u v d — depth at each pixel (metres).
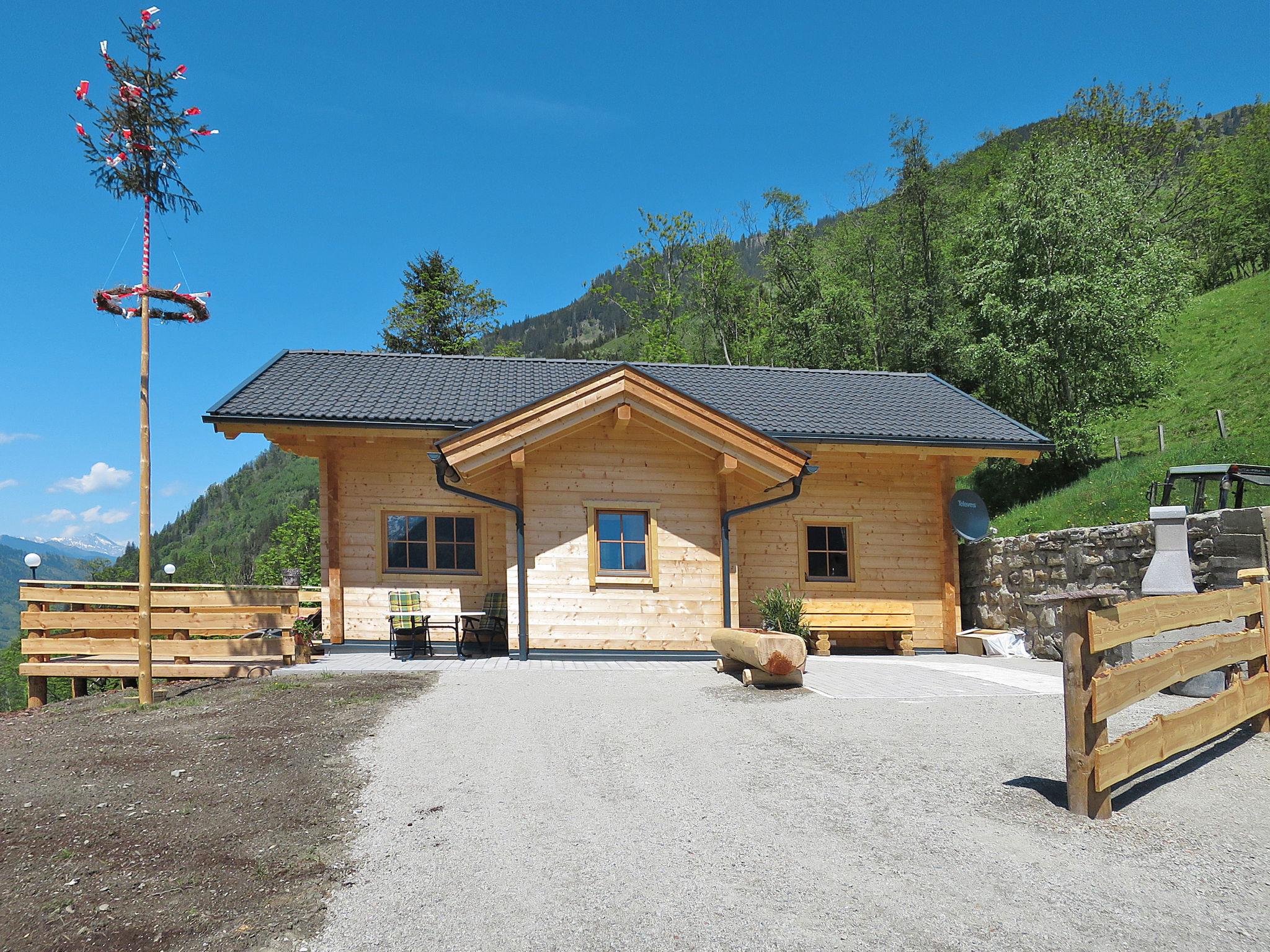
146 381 9.43
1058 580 12.75
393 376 15.84
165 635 12.34
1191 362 30.30
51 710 9.27
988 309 25.12
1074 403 24.27
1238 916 3.75
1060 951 3.48
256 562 56.47
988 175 44.03
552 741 6.95
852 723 7.43
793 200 38.12
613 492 13.17
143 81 9.34
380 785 5.77
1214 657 6.14
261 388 14.21
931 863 4.38
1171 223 41.84
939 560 15.16
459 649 12.76
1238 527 9.38
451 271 47.03
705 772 6.05
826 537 15.09
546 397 12.29
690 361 44.97
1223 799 5.22
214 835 4.87
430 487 14.02
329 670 10.98
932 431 14.78
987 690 9.00
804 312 36.19
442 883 4.21
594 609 12.90
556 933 3.69
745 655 9.59
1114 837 4.66
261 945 3.62
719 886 4.14
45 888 4.18
